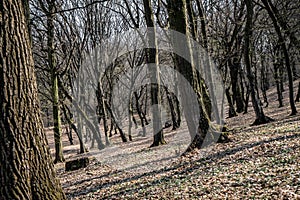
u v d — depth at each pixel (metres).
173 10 14.45
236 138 15.41
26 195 4.28
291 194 6.68
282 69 34.03
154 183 10.23
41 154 4.54
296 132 13.99
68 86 31.34
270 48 34.62
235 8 25.45
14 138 4.29
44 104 29.52
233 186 8.11
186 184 9.18
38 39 24.11
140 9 27.28
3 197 4.18
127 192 9.82
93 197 10.32
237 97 38.06
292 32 22.23
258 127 19.19
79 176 15.64
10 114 4.29
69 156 27.98
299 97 34.19
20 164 4.29
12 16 4.42
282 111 28.80
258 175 8.55
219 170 10.02
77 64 29.03
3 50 4.32
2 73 4.30
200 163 11.80
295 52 30.73
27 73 4.53
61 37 26.25
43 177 4.51
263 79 39.09
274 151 11.05
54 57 23.17
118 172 14.42
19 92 4.40
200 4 22.78
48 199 4.46
